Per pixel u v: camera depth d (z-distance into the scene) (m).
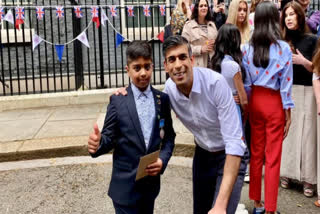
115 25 8.41
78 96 7.22
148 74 2.20
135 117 2.23
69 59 8.35
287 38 3.56
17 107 6.96
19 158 4.64
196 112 2.28
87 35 8.26
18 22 6.41
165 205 3.46
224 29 3.03
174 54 2.07
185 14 5.21
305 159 3.55
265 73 2.98
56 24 8.20
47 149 4.69
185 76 2.10
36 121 5.99
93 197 3.64
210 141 2.40
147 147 2.26
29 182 4.02
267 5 2.97
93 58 8.36
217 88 2.16
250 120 3.20
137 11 8.53
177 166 4.40
